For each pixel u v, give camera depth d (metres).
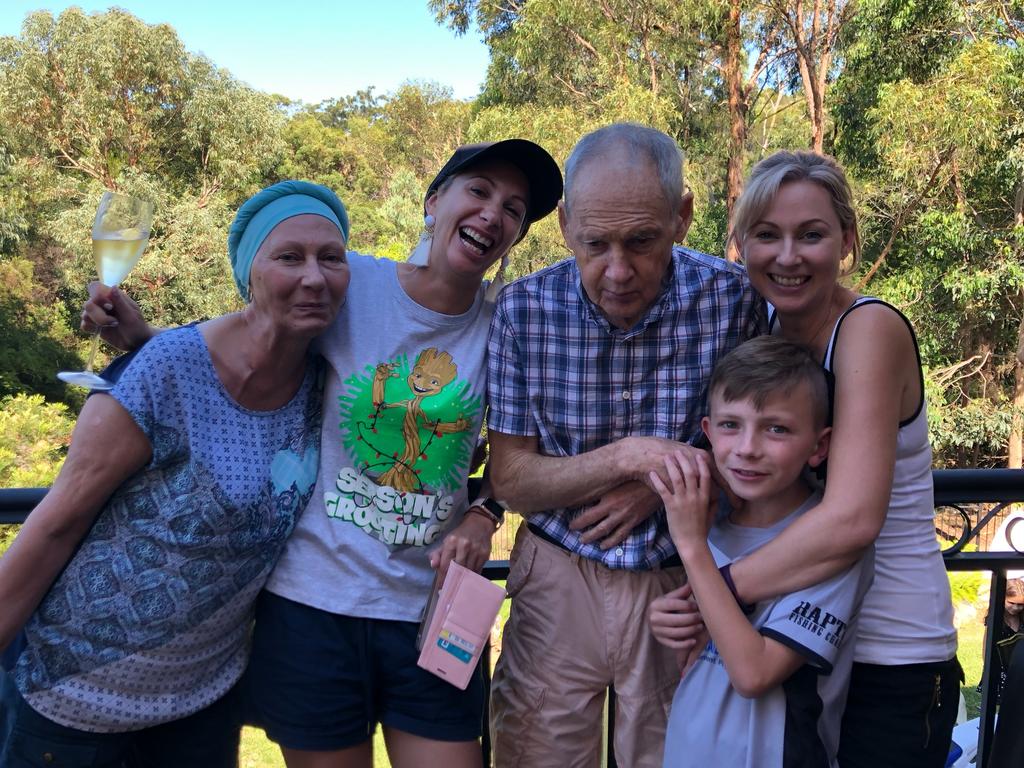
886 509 1.25
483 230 1.48
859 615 1.32
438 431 1.53
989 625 1.80
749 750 1.28
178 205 18.05
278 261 1.34
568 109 12.95
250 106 19.84
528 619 1.67
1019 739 1.34
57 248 19.95
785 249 1.35
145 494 1.37
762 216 1.36
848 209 1.37
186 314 17.72
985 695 1.81
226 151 19.45
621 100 12.73
